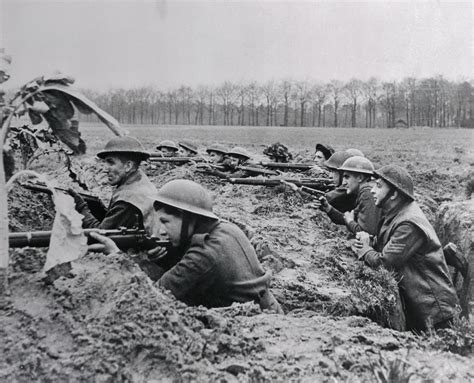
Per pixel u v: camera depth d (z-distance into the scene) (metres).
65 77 3.13
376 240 5.96
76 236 2.94
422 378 2.88
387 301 4.97
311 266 5.96
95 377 2.42
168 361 2.55
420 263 5.38
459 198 11.62
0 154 2.95
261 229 7.18
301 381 2.68
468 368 3.10
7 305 2.77
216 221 4.15
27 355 2.50
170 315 2.80
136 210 4.71
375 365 2.93
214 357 2.78
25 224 5.62
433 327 5.20
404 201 5.69
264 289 4.09
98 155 4.91
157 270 4.14
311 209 8.55
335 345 3.12
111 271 3.05
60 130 3.23
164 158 12.27
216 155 11.44
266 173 10.61
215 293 3.95
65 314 2.74
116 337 2.59
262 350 2.97
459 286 7.11
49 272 2.92
